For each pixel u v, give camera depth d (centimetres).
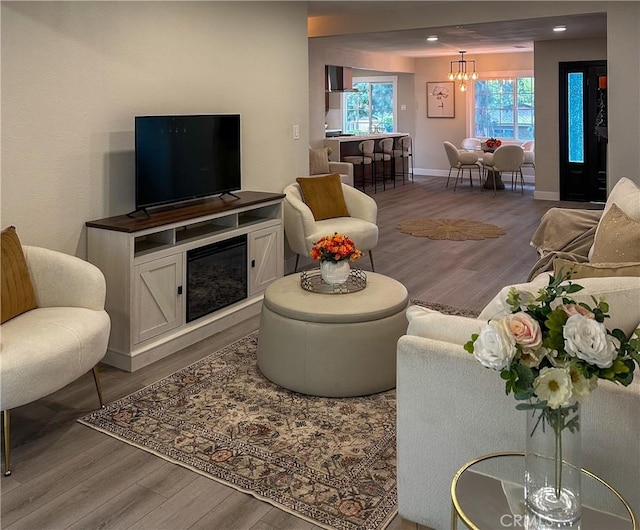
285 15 523
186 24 425
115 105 377
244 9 478
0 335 260
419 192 1095
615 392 166
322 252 339
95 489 238
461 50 1149
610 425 167
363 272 385
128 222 357
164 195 388
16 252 291
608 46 586
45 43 332
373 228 532
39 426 286
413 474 202
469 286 508
